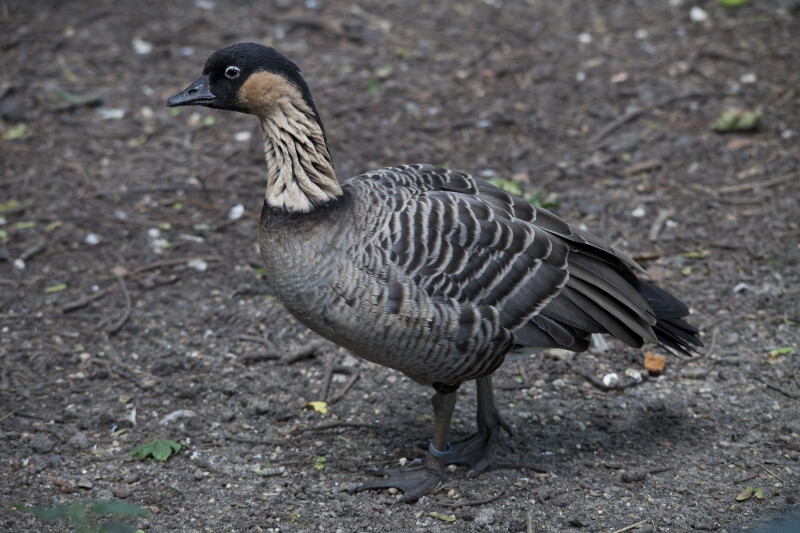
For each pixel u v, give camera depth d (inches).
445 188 362.0
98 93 668.1
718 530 335.6
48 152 606.9
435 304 327.6
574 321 352.8
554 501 354.6
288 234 333.4
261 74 337.4
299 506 354.0
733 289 487.5
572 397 423.8
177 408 415.2
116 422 402.9
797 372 429.4
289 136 335.9
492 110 653.9
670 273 501.7
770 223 536.1
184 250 528.4
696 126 633.0
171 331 466.0
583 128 637.9
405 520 346.6
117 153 611.8
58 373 432.8
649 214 551.8
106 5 786.8
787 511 341.4
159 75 691.4
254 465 379.6
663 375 437.7
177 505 352.5
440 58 717.9
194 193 577.0
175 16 772.0
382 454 387.9
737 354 444.5
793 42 722.2
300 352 448.5
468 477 371.6
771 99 653.9
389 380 439.2
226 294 494.6
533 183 580.1
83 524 312.3
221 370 440.1
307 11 782.5
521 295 343.9
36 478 365.1
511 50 730.2
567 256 358.6
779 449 383.2
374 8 791.1
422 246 330.0
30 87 669.9
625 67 701.3
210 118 656.4
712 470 371.9
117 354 448.5
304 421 408.5
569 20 773.9
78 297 485.4
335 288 327.9
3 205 554.3
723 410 409.7
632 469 372.8
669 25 757.9
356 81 685.9
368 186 351.6
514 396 425.7
